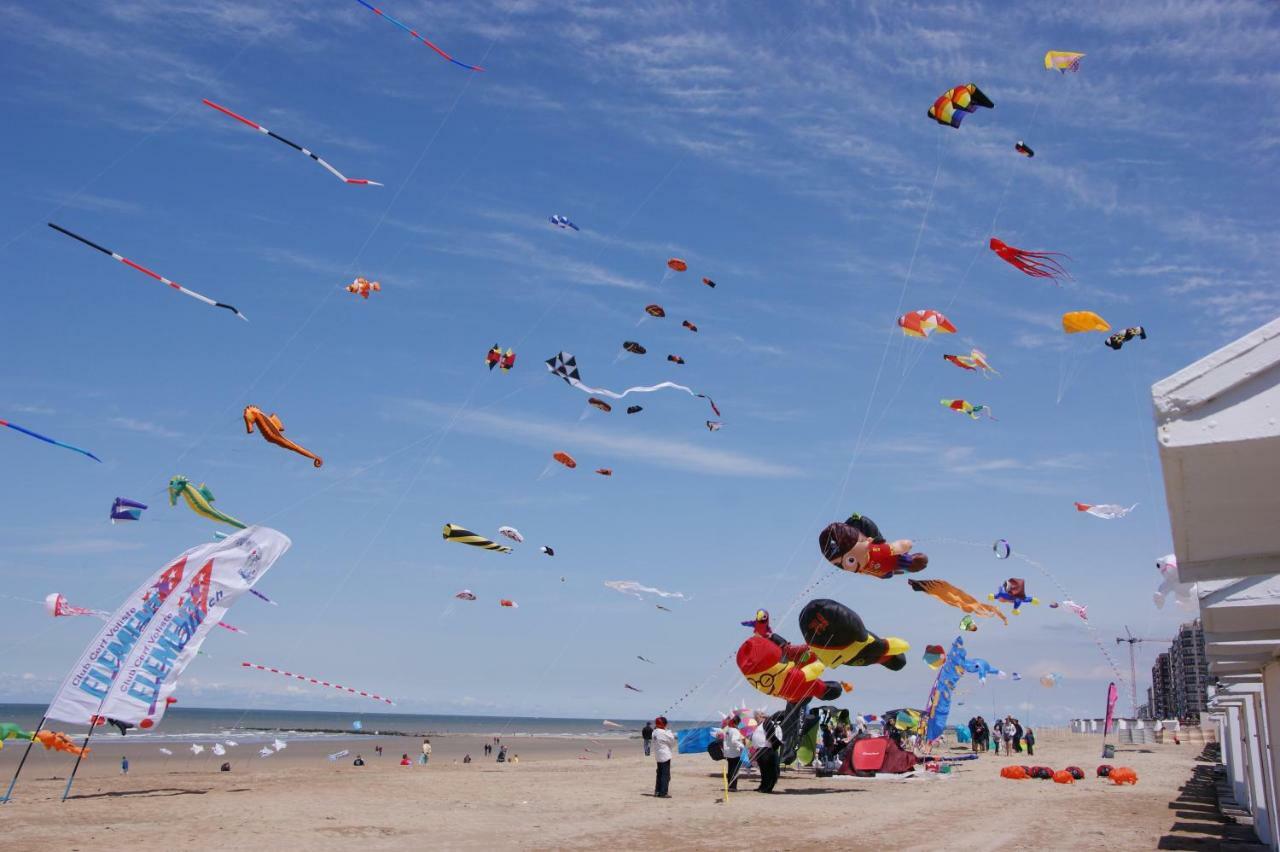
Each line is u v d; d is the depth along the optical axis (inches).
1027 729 1603.1
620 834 597.3
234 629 808.3
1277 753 461.4
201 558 767.1
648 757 1786.4
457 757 2237.9
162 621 753.0
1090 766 1333.7
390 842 550.0
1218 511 206.7
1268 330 165.3
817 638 813.9
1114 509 685.3
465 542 767.7
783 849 542.9
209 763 1641.2
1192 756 1662.2
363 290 691.4
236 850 507.2
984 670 1444.4
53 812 657.6
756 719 899.4
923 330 650.8
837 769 1090.7
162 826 596.4
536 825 636.1
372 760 1905.8
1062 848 553.6
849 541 708.7
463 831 604.7
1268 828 559.8
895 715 1429.6
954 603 717.3
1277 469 178.9
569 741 3880.4
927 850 541.6
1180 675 5068.9
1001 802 813.2
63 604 738.2
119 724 731.4
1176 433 169.8
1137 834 618.8
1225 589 284.2
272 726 6190.9
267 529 794.8
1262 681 529.0
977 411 738.8
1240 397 166.6
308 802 763.4
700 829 623.5
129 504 682.2
